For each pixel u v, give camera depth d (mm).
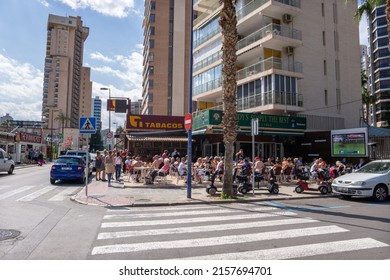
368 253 5148
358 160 21703
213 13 34781
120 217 8227
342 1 33719
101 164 18359
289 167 17594
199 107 37656
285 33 28031
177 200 11023
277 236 6227
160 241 5836
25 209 9211
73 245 5570
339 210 9438
